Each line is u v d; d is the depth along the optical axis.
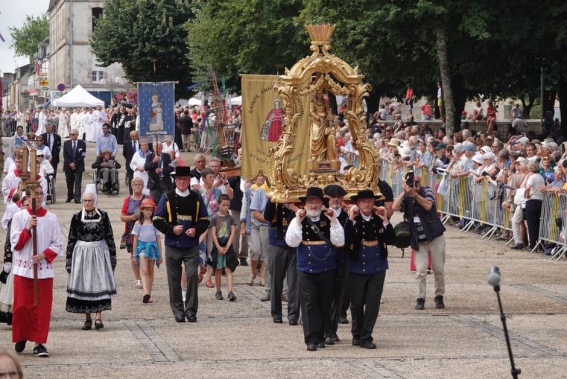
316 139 22.94
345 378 17.25
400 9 48.19
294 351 19.70
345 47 54.97
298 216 19.64
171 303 23.12
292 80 22.73
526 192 33.56
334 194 20.39
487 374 17.58
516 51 52.66
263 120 25.33
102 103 95.25
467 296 25.94
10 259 21.66
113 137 52.69
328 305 19.98
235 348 19.97
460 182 39.50
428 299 25.48
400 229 20.66
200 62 78.75
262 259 27.66
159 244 25.50
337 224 19.64
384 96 78.50
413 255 26.39
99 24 103.19
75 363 18.61
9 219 24.67
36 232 19.53
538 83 60.94
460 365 18.28
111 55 102.19
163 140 43.25
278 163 22.58
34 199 19.50
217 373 17.69
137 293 26.59
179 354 19.39
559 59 52.12
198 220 23.02
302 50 68.12
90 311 21.69
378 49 54.72
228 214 25.80
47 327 19.47
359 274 19.91
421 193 24.14
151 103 42.53
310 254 19.67
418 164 43.12
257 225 27.56
